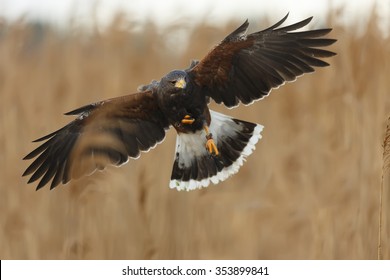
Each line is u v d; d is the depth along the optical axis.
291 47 11.62
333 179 13.56
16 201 14.64
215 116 12.08
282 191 14.62
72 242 12.80
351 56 14.17
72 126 11.91
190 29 17.25
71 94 17.73
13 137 16.11
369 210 12.78
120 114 11.98
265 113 17.67
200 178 12.05
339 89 15.24
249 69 11.70
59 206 14.08
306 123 16.19
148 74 17.56
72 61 18.19
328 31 11.54
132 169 14.08
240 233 13.91
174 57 17.69
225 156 12.07
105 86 17.58
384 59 14.02
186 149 12.07
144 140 12.23
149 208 13.26
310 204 13.60
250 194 14.83
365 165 13.26
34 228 13.93
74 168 12.05
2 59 17.98
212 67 11.55
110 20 17.53
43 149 11.93
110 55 17.61
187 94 11.39
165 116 12.08
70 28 18.19
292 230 13.90
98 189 12.76
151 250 13.12
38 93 18.06
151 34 17.42
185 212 13.59
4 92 17.28
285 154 15.70
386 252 12.38
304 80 17.25
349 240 12.78
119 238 13.14
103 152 12.10
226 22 17.56
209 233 13.80
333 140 14.93
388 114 13.52
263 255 13.88
